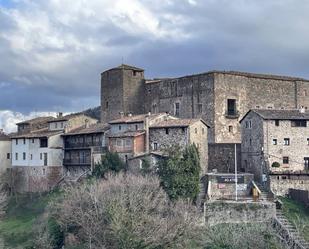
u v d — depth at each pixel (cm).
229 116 11481
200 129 10044
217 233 7019
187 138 9756
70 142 11750
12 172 12338
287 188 8938
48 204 9275
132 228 6975
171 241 7081
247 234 6538
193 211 7838
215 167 10312
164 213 7606
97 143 11056
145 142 10162
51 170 11738
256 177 9575
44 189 11600
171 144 9588
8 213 10556
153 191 7969
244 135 10038
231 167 10200
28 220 9744
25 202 11062
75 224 7862
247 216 8081
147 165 9350
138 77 12975
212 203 8156
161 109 12538
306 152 9581
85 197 7888
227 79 11538
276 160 9425
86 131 11381
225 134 11444
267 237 6694
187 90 11944
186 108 11944
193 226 7375
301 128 9588
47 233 8144
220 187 9019
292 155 9506
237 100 11638
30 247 8169
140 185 7950
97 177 9531
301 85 12531
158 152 9431
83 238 7631
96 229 7306
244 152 10025
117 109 12825
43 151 11888
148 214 7381
